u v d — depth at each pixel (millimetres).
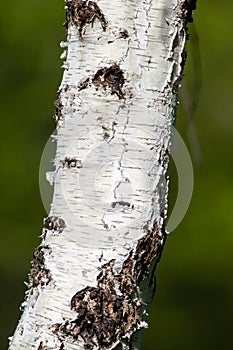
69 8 2732
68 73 2727
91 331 2678
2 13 6559
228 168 6434
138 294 2697
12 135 6586
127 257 2688
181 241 6449
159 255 2723
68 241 2703
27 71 6598
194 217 6402
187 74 4352
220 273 6477
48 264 2707
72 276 2691
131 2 2705
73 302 2684
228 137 6457
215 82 6453
